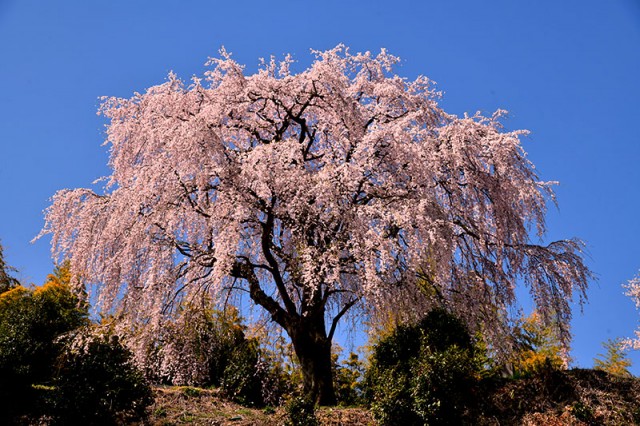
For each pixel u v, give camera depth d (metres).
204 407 10.09
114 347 9.05
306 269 10.07
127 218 11.13
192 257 11.65
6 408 8.64
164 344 12.09
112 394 8.20
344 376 16.83
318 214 10.47
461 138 12.05
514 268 12.52
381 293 10.62
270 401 11.67
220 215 10.43
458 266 12.55
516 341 12.36
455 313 11.61
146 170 11.41
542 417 8.88
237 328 15.49
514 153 12.37
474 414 8.70
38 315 10.05
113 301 11.19
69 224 11.95
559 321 12.13
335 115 12.45
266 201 11.26
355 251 9.87
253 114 13.63
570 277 12.34
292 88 12.51
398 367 9.05
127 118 13.41
